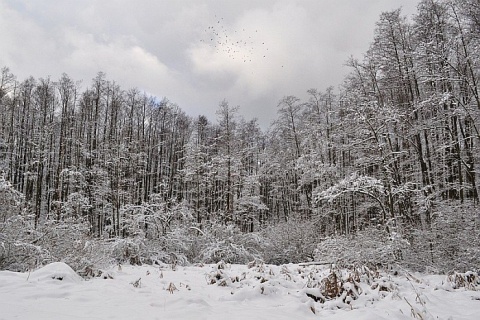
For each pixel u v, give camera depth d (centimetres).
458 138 1305
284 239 2030
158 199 1794
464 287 750
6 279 585
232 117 2642
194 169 2831
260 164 3591
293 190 2909
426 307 564
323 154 2302
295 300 581
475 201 1234
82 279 700
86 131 3009
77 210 1973
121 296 540
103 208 2448
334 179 2116
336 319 477
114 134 3072
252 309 508
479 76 1252
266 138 3934
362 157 1592
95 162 2612
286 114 2897
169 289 631
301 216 2348
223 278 735
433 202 1284
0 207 912
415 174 1554
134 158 2706
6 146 2750
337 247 1145
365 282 750
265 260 1916
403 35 1558
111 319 393
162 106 3809
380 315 476
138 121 3372
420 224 1379
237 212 2642
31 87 3206
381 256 1050
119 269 937
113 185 2438
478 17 1209
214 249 1666
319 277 782
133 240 1390
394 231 1185
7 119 2936
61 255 875
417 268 1123
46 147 2764
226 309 495
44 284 577
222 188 3127
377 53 1580
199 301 512
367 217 2058
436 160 1530
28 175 2703
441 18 1365
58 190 2430
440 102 1195
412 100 1535
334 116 2194
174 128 3966
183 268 1109
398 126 1439
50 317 383
